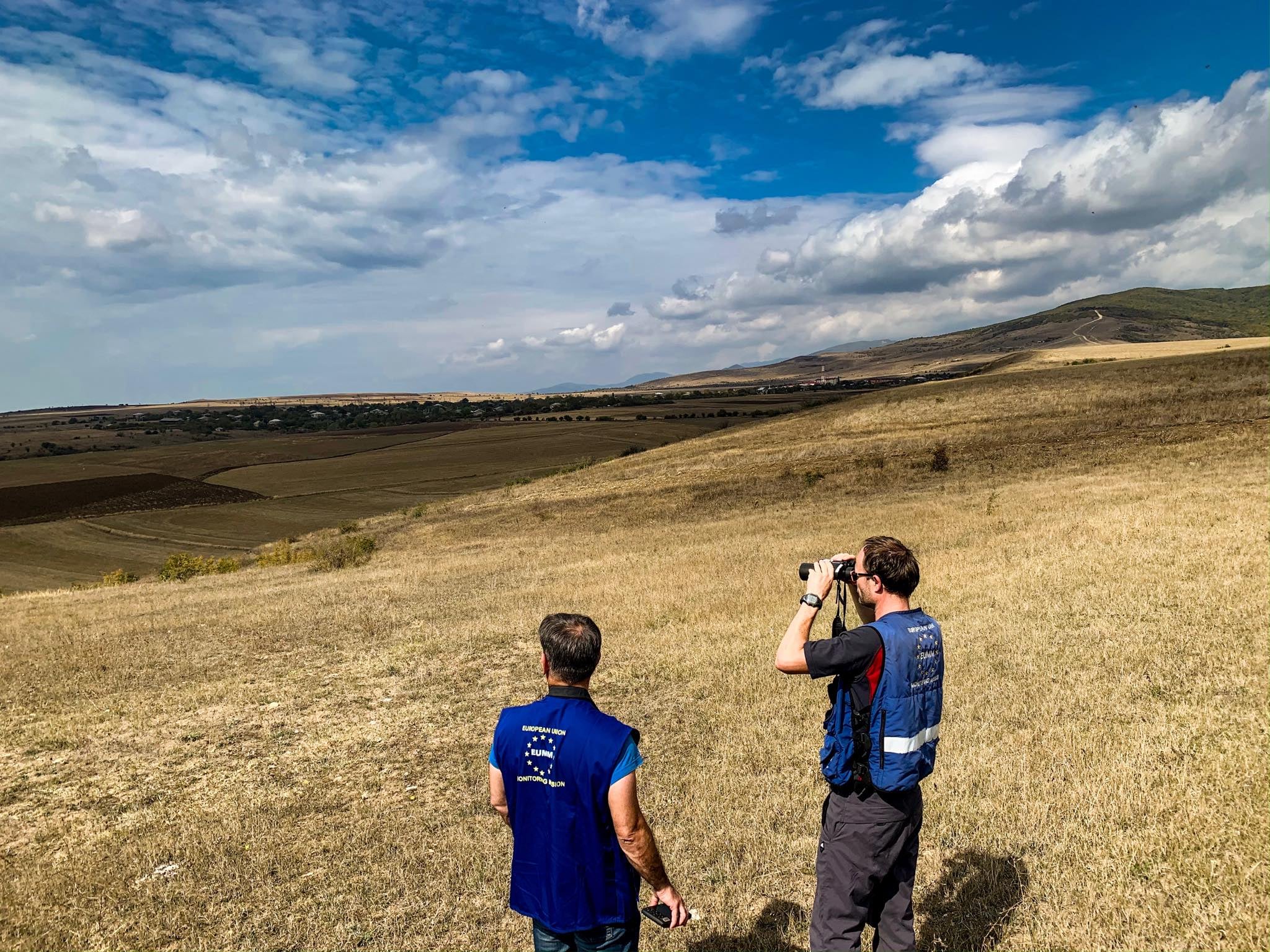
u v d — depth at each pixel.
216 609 17.98
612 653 10.75
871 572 3.08
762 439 49.91
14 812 7.03
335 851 5.50
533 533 34.62
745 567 16.36
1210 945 3.23
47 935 4.61
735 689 8.35
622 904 2.66
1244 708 5.67
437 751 7.61
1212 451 25.00
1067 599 9.61
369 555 31.02
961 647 8.38
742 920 4.10
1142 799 4.57
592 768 2.57
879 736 2.89
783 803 5.41
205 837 5.91
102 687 11.34
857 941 2.96
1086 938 3.46
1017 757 5.49
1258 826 4.04
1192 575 9.70
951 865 4.29
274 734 8.56
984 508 20.42
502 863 5.03
